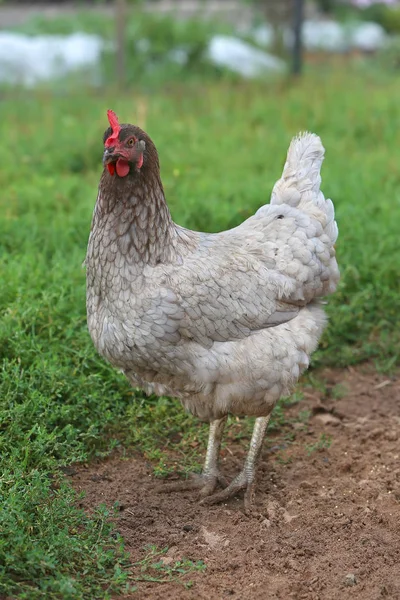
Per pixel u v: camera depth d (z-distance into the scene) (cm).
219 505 135
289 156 139
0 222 188
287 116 295
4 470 130
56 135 265
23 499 125
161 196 127
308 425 152
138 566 123
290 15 465
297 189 138
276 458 145
